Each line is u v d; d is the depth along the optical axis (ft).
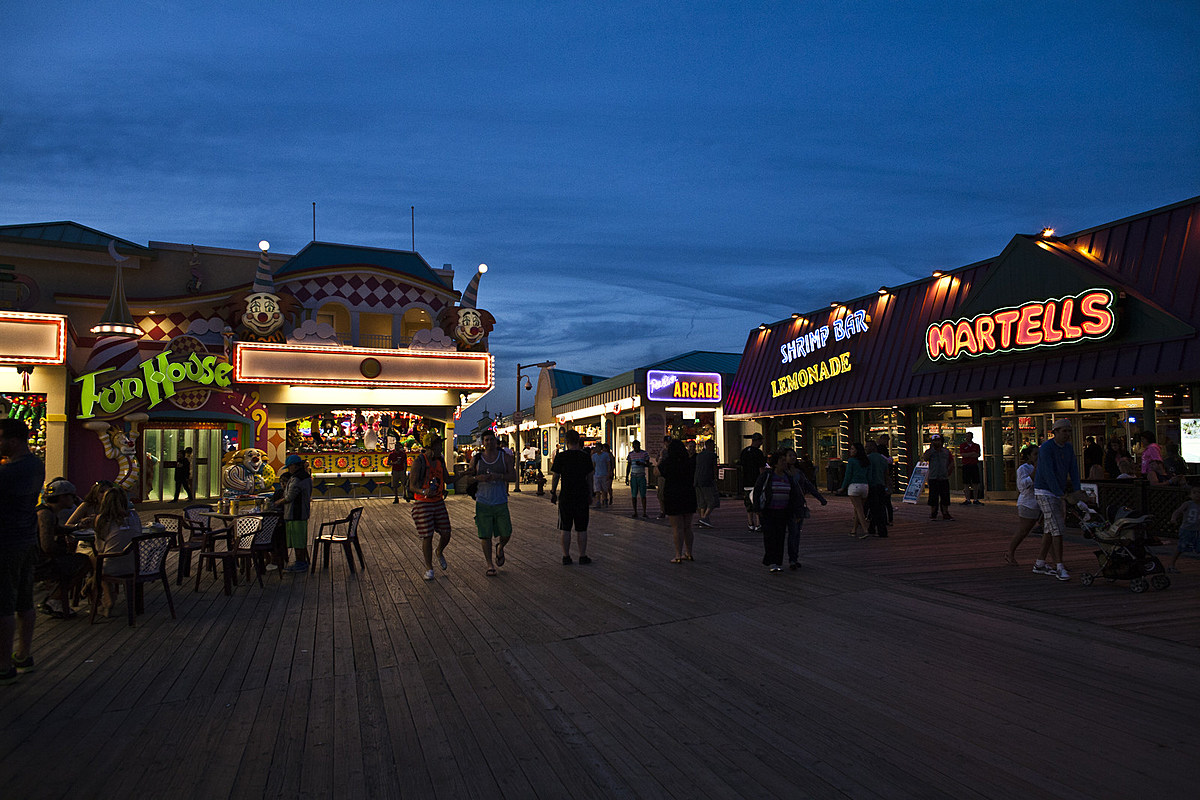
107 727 14.58
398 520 55.67
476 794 11.51
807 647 19.27
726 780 11.77
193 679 17.67
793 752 12.76
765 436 92.27
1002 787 11.27
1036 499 28.37
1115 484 39.55
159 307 75.31
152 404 67.46
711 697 15.65
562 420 140.05
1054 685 15.84
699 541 40.75
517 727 14.25
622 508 63.52
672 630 21.36
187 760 12.95
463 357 82.48
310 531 48.80
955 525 45.68
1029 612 22.49
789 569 30.94
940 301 65.92
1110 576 25.63
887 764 12.17
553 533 45.70
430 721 14.67
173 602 26.78
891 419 72.02
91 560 24.50
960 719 14.05
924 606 23.61
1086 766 11.91
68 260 73.77
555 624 22.36
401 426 82.74
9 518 17.20
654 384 99.91
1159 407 48.93
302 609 25.29
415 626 22.52
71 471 67.92
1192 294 44.83
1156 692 15.30
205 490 74.54
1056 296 52.37
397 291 85.81
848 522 48.57
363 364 78.28
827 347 78.64
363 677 17.63
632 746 13.21
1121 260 50.03
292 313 80.53
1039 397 58.29
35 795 11.60
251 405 76.02
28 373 63.00
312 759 12.94
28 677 17.92
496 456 31.35
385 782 12.00
